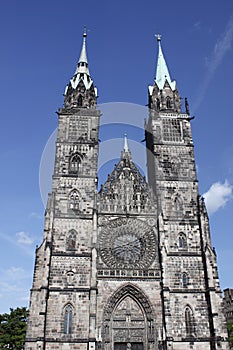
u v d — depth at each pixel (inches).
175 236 3176.7
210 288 2893.7
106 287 2891.2
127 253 3075.8
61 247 3021.7
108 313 2815.0
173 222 3238.2
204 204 3309.5
